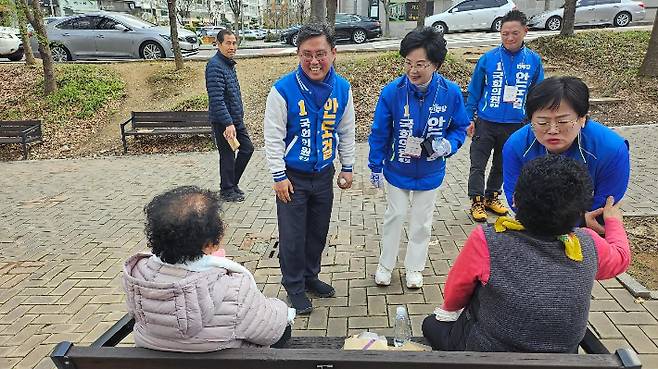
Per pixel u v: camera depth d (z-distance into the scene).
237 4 38.56
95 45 13.34
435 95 3.09
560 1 22.56
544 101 2.01
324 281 3.77
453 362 1.53
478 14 17.62
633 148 6.82
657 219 4.45
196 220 1.60
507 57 4.32
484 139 4.61
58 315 3.52
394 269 3.91
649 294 3.27
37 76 11.64
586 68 10.66
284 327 1.91
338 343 2.23
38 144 9.69
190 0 52.81
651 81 9.37
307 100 2.88
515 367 1.51
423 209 3.37
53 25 13.41
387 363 1.55
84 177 7.40
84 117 10.44
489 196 4.95
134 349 1.68
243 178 6.82
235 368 1.64
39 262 4.41
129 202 6.09
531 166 1.62
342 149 3.26
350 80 10.38
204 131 8.94
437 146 3.11
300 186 3.08
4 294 3.83
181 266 1.64
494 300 1.67
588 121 2.21
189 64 12.31
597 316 3.09
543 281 1.58
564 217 1.53
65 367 1.69
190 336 1.59
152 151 9.05
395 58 11.02
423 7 13.77
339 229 4.79
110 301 3.70
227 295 1.65
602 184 2.22
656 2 18.77
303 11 42.88
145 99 11.03
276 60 12.43
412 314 3.28
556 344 1.62
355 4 33.53
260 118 9.86
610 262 1.74
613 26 16.30
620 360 1.49
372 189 6.03
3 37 13.87
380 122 3.23
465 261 1.73
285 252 3.21
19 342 3.20
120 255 4.53
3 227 5.34
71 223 5.41
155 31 13.52
